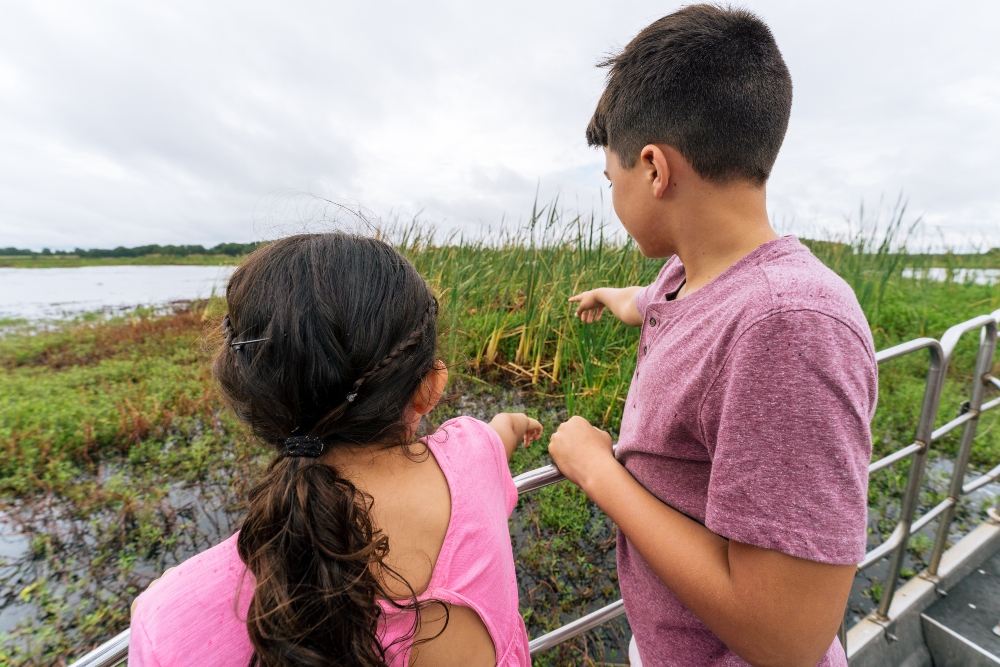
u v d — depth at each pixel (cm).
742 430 59
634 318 135
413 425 72
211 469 354
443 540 66
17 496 336
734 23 67
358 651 55
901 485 320
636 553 98
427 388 73
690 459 75
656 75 69
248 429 66
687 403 70
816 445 56
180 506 319
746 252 72
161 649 54
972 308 612
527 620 221
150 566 273
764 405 58
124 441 394
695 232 75
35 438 379
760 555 59
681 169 72
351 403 60
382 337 62
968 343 521
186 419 426
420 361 67
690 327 73
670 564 70
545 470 97
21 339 839
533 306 470
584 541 269
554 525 277
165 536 295
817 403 55
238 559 60
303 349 58
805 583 57
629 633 217
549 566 249
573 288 474
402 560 63
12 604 250
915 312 585
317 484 57
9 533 302
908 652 172
